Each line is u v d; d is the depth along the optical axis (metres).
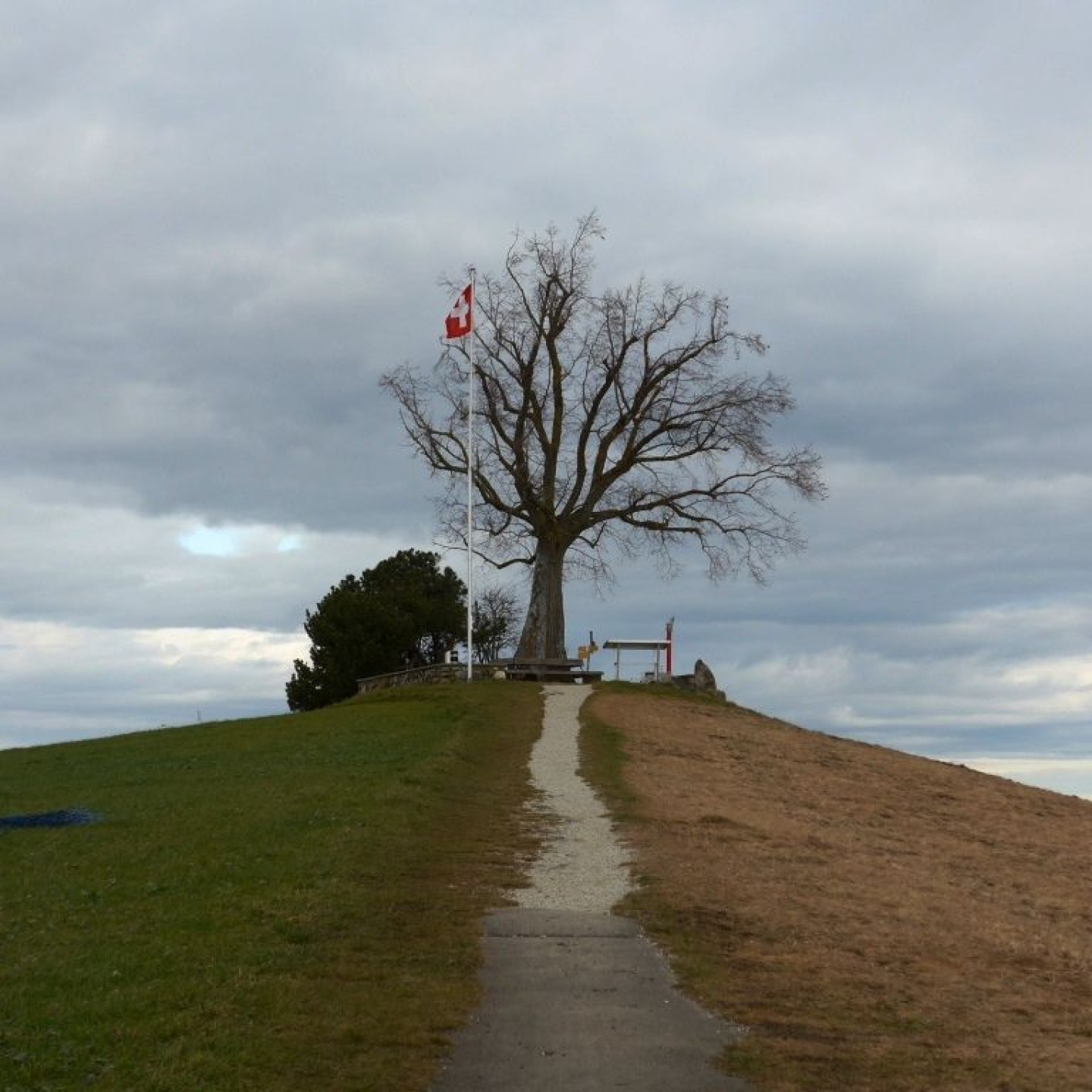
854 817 28.64
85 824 23.66
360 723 41.69
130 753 38.12
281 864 18.73
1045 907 19.88
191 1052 10.61
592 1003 12.36
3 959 13.80
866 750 42.41
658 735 39.50
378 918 15.61
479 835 22.70
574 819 24.84
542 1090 10.00
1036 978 14.51
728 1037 11.42
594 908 16.98
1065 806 34.94
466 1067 10.50
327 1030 11.26
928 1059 11.04
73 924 15.45
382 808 23.94
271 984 12.57
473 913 16.30
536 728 39.91
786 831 25.12
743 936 15.63
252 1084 9.98
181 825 22.89
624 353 56.91
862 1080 10.44
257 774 30.41
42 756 39.03
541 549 58.28
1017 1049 11.52
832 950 15.15
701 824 24.83
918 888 20.23
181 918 15.53
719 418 56.88
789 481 58.03
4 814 25.86
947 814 31.09
